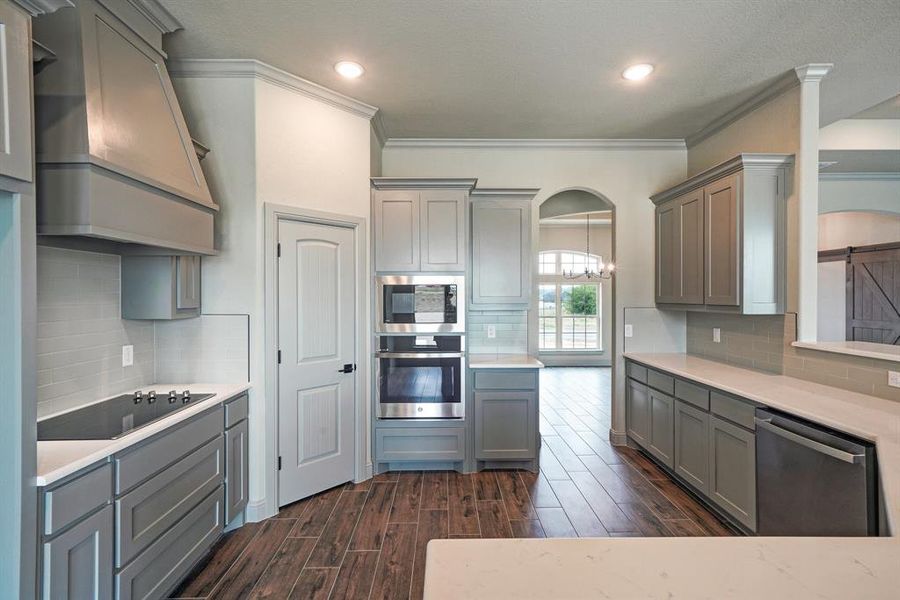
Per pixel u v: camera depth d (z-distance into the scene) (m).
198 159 2.53
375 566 2.26
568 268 9.15
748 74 2.81
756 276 2.86
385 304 3.39
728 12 2.21
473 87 3.00
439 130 3.74
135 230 1.83
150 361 2.66
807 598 0.71
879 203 4.93
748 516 2.36
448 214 3.41
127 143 1.84
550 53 2.59
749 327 3.19
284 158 2.83
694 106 3.29
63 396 2.05
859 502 1.70
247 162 2.69
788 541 0.88
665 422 3.24
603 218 8.50
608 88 3.01
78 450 1.53
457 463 3.46
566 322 9.14
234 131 2.69
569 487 3.17
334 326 3.10
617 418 4.02
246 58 2.64
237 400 2.53
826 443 1.86
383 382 3.38
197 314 2.68
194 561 2.10
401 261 3.40
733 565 0.80
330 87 2.99
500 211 3.61
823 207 4.95
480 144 3.95
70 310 2.10
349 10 2.20
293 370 2.87
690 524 2.65
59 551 1.38
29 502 1.30
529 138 3.91
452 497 3.01
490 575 0.77
